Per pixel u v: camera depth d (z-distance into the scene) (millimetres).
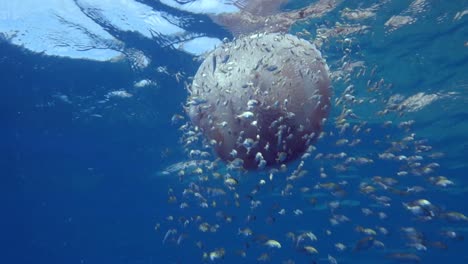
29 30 11094
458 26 10367
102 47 11953
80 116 14938
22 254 27000
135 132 15938
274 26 10461
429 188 17734
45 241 25500
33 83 13133
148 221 23766
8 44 11539
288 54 7109
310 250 10195
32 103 14062
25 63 12281
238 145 7129
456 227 19812
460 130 14641
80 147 16891
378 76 12094
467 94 12781
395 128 14453
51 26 11016
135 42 11719
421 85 12617
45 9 10414
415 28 10477
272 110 6688
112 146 16953
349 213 20500
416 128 14500
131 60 12500
